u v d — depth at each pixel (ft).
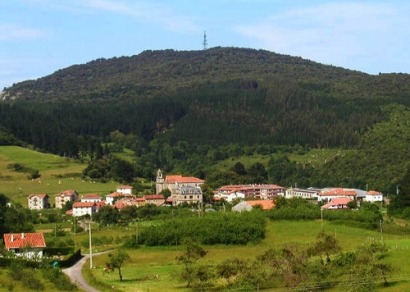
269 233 544.62
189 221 549.13
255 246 504.84
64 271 423.64
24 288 323.57
